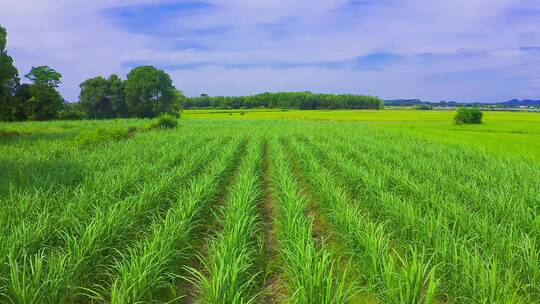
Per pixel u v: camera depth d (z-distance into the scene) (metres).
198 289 6.19
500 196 8.81
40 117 60.31
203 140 25.31
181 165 14.00
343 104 135.25
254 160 15.60
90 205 8.23
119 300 4.73
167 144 20.78
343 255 7.26
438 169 13.25
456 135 36.62
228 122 57.28
